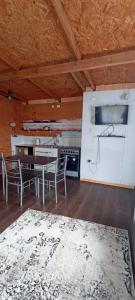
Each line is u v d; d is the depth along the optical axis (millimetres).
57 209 2826
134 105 3658
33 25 2082
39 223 2387
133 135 3742
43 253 1817
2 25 2119
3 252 1825
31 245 1937
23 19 1998
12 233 2148
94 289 1438
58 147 4738
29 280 1506
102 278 1541
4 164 3104
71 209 2834
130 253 1844
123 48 2426
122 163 3908
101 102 3916
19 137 5574
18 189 3533
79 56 2578
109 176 4062
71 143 5129
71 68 2793
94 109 3977
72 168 4586
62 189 3779
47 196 3379
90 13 1842
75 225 2354
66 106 5156
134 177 3840
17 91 4734
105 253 1837
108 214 2688
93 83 3779
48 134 5246
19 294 1383
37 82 3906
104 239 2068
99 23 1982
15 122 5512
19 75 3180
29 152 5145
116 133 3871
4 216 2576
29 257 1761
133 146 3770
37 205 2971
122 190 3771
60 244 1962
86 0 1678
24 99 5496
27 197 3326
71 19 1929
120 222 2457
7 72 3248
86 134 4148
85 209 2842
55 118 5344
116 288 1450
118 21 1937
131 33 2111
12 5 1812
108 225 2375
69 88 4363
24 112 5738
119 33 2131
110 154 3990
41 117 5535
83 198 3303
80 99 4953
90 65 2662
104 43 2332
